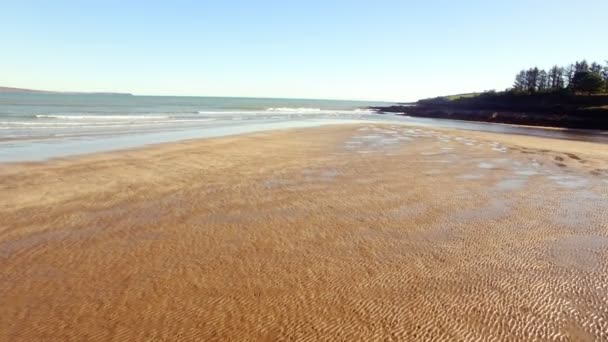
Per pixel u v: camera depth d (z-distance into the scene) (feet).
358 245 34.19
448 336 21.59
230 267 29.63
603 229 38.99
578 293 26.37
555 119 228.02
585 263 31.01
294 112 328.70
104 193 48.16
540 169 71.15
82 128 124.88
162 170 62.18
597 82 290.56
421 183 57.26
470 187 55.36
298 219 40.63
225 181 56.03
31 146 83.56
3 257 30.32
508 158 83.82
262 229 37.63
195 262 30.37
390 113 373.81
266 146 93.04
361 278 28.22
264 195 49.19
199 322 22.70
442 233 37.29
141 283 26.99
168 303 24.58
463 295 25.98
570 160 83.25
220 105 418.92
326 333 21.84
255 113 282.97
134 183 53.47
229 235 35.99
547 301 25.34
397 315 23.59
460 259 31.55
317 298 25.46
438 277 28.45
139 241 34.12
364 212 43.27
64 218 39.11
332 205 45.62
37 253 31.17
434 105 408.05
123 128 131.13
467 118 283.18
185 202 45.55
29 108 235.61
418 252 32.86
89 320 22.70
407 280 27.96
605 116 214.48
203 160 71.77
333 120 223.92
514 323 22.86
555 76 366.02
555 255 32.53
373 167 68.74
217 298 25.27
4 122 133.69
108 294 25.49
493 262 31.04
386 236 36.35
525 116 247.29
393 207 45.19
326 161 73.87
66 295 25.27
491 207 45.80
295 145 96.89
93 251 31.86
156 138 103.96
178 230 36.88
